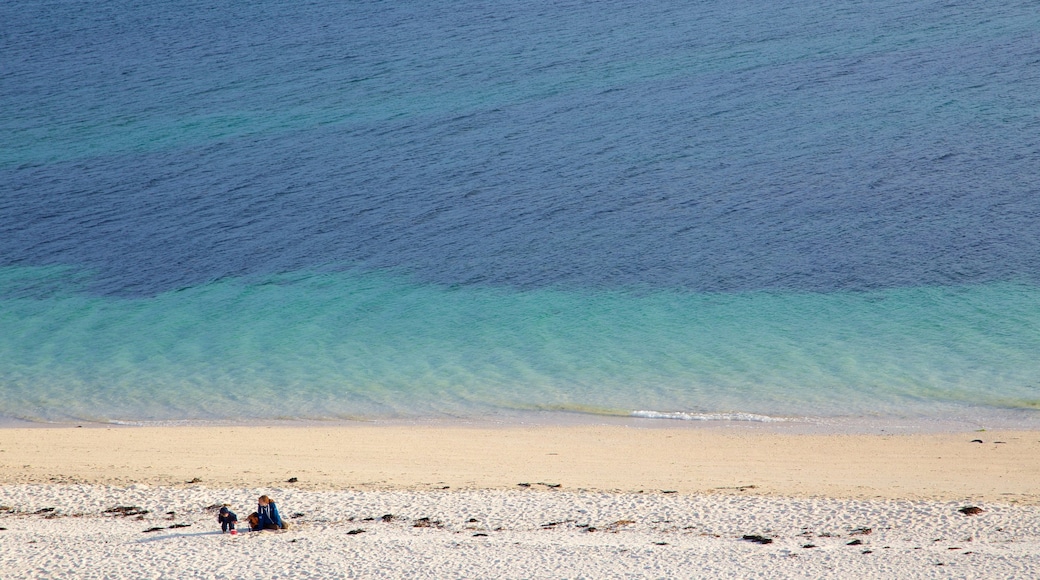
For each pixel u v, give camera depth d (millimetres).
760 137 65375
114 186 63344
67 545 19812
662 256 49781
